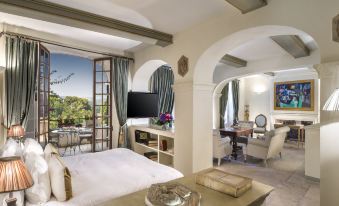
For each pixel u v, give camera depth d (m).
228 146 4.99
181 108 3.59
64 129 5.91
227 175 1.58
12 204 1.32
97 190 1.90
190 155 3.41
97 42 4.28
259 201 1.41
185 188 1.42
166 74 6.06
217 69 6.57
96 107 4.85
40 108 3.78
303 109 7.46
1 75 3.28
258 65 5.39
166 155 4.49
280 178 3.99
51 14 2.57
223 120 7.75
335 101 1.50
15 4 2.33
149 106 5.10
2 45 3.27
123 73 4.83
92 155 3.06
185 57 3.49
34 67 3.55
